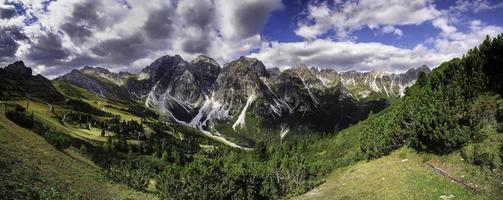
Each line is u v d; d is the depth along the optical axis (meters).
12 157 40.81
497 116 38.69
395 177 40.88
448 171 35.84
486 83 44.41
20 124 77.56
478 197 28.48
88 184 50.59
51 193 31.95
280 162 73.94
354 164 62.59
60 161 58.69
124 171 75.75
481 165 32.84
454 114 42.00
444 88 48.25
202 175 53.25
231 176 55.47
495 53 46.19
